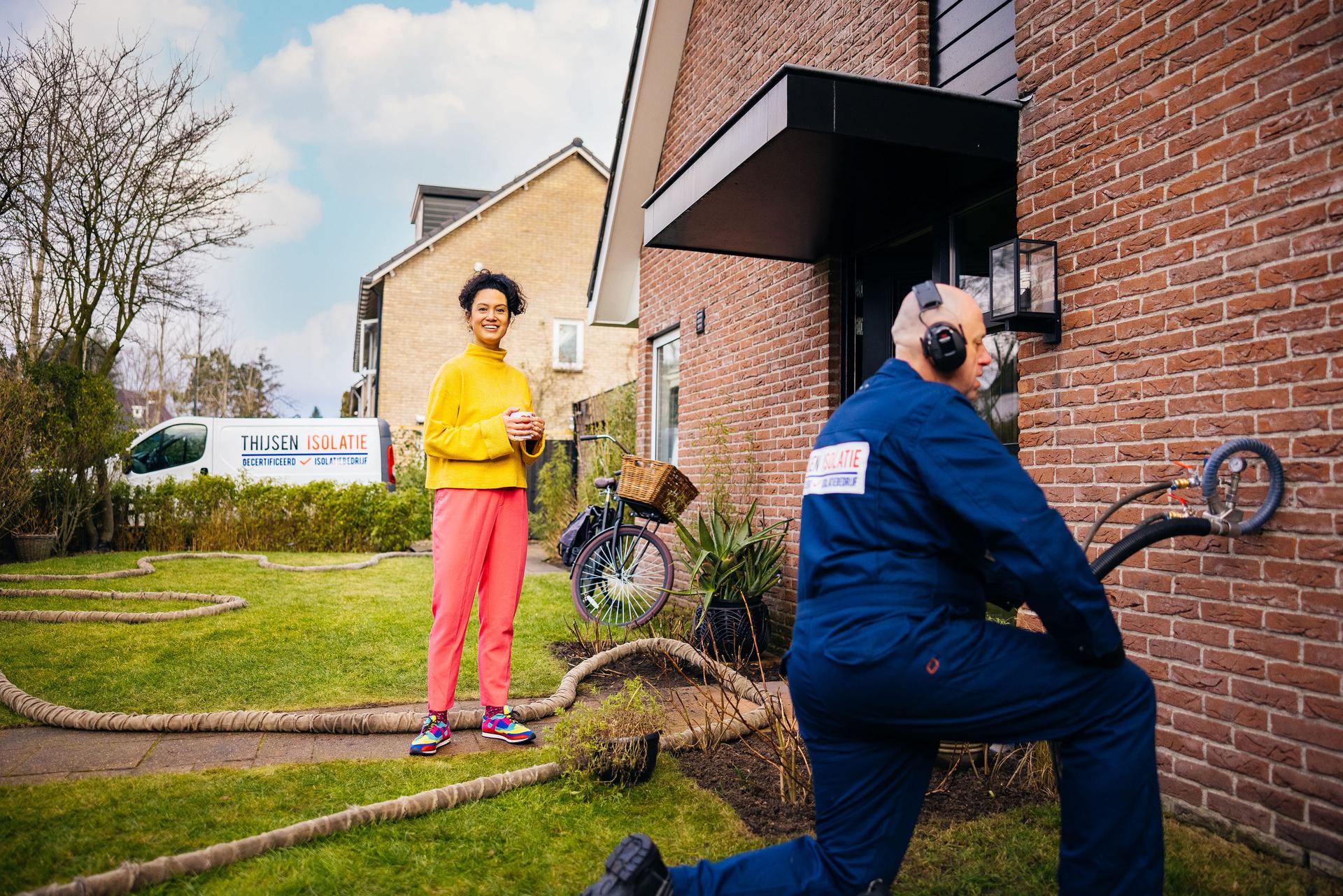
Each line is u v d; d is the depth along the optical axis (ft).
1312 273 7.55
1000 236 12.79
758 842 7.82
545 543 34.78
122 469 32.83
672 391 25.09
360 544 34.35
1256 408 7.98
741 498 19.53
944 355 5.55
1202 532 7.68
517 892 6.83
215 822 7.87
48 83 31.99
